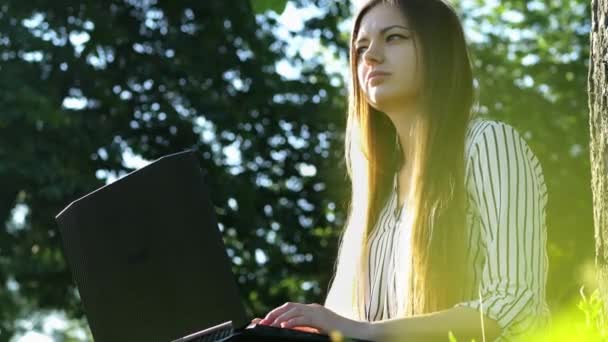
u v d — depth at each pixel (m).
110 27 19.39
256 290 19.75
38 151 17.98
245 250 19.69
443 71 4.40
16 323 21.16
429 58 4.41
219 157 19.98
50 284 19.38
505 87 20.66
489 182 4.20
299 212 19.98
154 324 3.94
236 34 20.53
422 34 4.42
